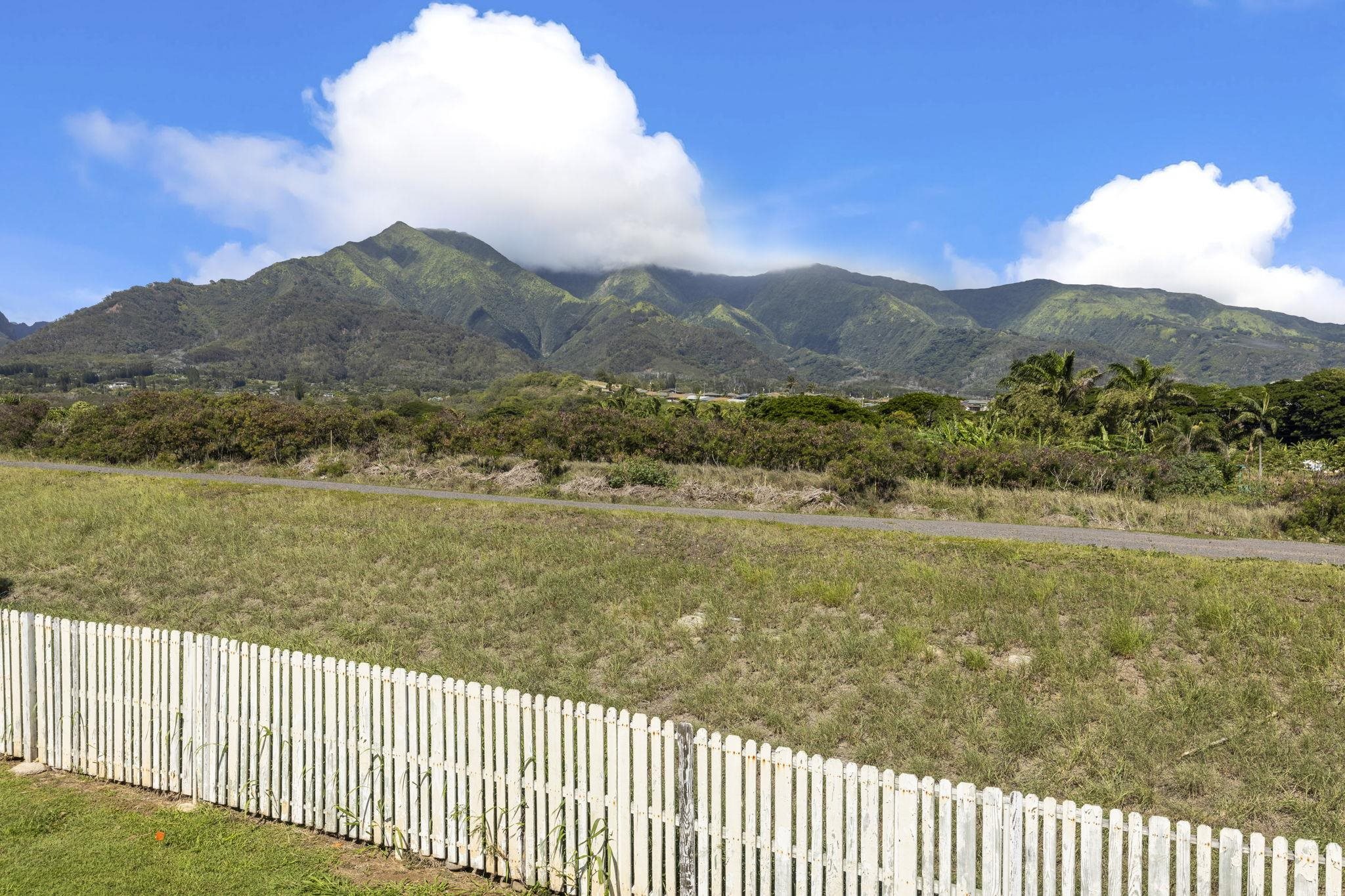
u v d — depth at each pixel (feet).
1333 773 24.97
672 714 31.14
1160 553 49.37
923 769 25.84
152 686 26.71
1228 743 27.04
